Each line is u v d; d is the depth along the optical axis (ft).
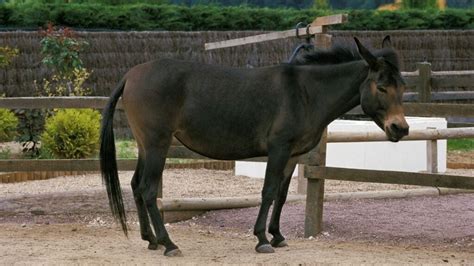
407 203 36.81
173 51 64.95
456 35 71.31
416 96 51.93
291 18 74.02
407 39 69.92
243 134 28.32
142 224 29.09
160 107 28.14
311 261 26.66
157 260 26.99
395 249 29.14
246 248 29.30
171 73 28.37
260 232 28.30
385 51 27.61
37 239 30.78
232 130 28.32
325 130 31.65
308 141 28.63
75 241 30.48
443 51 70.95
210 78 28.50
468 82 39.06
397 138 26.86
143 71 28.63
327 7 92.48
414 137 38.32
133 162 34.32
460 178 29.81
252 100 28.17
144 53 64.44
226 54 65.67
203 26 73.00
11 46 61.62
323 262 26.45
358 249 29.04
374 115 27.45
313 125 28.45
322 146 31.71
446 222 33.30
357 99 28.30
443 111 30.53
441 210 35.42
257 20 73.61
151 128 28.22
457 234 31.45
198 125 28.40
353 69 28.07
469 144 63.57
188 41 65.16
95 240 30.81
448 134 38.65
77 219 35.45
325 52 28.60
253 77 28.48
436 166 42.65
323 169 31.40
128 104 28.63
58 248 28.86
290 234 32.45
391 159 45.60
